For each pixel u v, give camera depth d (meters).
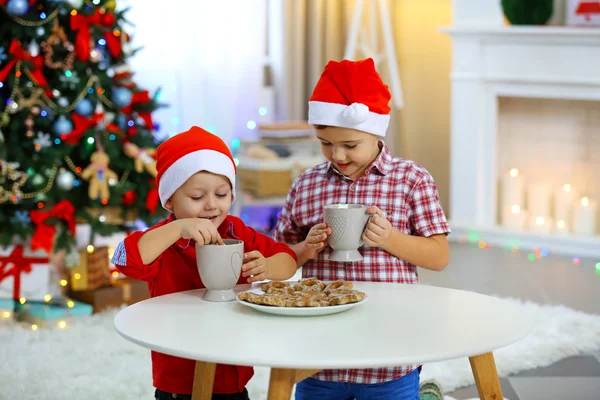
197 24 4.85
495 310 1.43
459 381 2.55
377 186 1.81
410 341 1.24
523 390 2.54
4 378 2.52
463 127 4.76
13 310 3.29
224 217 1.67
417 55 5.43
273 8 5.16
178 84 4.83
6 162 3.11
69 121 3.22
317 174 1.87
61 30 3.21
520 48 4.50
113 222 3.42
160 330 1.32
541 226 4.68
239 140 4.82
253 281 1.62
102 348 2.82
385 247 1.67
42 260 3.30
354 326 1.33
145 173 3.43
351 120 1.65
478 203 4.80
